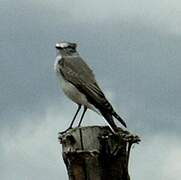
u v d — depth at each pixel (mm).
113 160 13547
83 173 13477
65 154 13781
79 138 13656
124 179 13555
